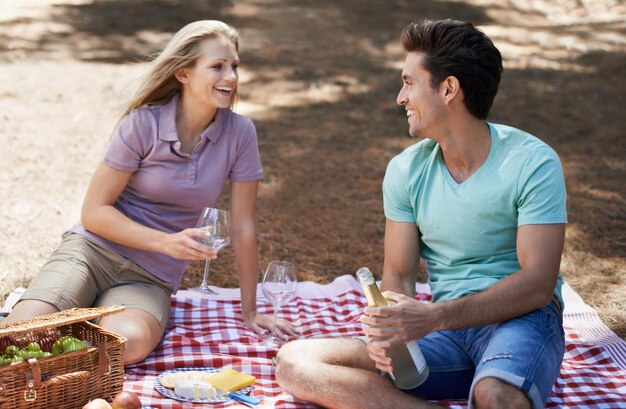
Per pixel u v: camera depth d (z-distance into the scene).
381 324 2.92
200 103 3.81
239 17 14.27
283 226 5.89
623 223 5.96
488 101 3.16
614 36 13.01
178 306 4.36
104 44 12.22
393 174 3.40
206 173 3.86
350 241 5.68
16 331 2.83
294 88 10.23
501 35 13.13
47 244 5.24
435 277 3.40
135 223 3.71
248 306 4.12
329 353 3.19
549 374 2.92
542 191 3.06
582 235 5.70
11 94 9.32
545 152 3.11
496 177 3.15
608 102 9.56
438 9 15.07
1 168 6.80
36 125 8.19
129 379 3.44
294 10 14.92
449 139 3.20
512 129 3.25
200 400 3.22
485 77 3.11
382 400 3.00
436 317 2.93
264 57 11.70
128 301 3.68
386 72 11.14
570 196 6.50
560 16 14.80
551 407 3.37
